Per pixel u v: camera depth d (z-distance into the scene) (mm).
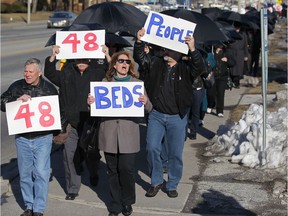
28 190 6961
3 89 16859
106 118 6855
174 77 7289
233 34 16828
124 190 6922
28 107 6688
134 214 7035
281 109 10820
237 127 9930
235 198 7551
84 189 8062
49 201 7570
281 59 28859
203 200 7512
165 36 7266
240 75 18328
